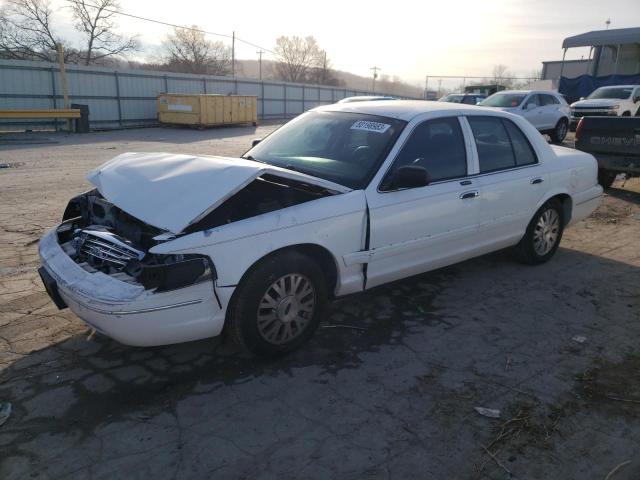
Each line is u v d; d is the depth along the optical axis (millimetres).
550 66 43500
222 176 3420
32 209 7699
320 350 3811
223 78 33938
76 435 2846
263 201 3963
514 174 4996
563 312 4523
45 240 3818
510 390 3363
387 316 4375
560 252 6188
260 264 3395
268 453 2750
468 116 4766
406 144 4191
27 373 3416
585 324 4312
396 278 4281
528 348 3902
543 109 17734
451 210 4418
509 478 2621
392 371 3555
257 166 3529
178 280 3064
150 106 29266
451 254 4625
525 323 4305
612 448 2855
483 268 5559
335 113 4770
